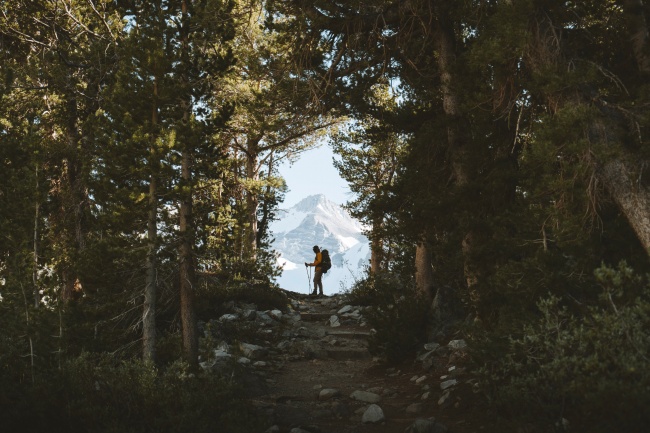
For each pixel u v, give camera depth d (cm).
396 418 920
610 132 849
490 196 1134
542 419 660
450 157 1316
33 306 919
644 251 841
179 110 1003
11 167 1126
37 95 1620
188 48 1068
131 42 969
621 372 566
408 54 1425
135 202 934
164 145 934
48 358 878
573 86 870
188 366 844
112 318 985
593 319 670
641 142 832
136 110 973
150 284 979
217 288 1847
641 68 948
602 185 905
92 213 1077
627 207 831
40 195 1020
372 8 1347
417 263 1634
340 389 1147
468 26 1411
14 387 773
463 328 954
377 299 1486
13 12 1742
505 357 755
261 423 773
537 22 934
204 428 707
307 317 2011
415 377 1151
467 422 827
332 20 1345
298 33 1359
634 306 585
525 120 1114
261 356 1409
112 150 934
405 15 1330
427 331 1379
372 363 1397
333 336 1678
